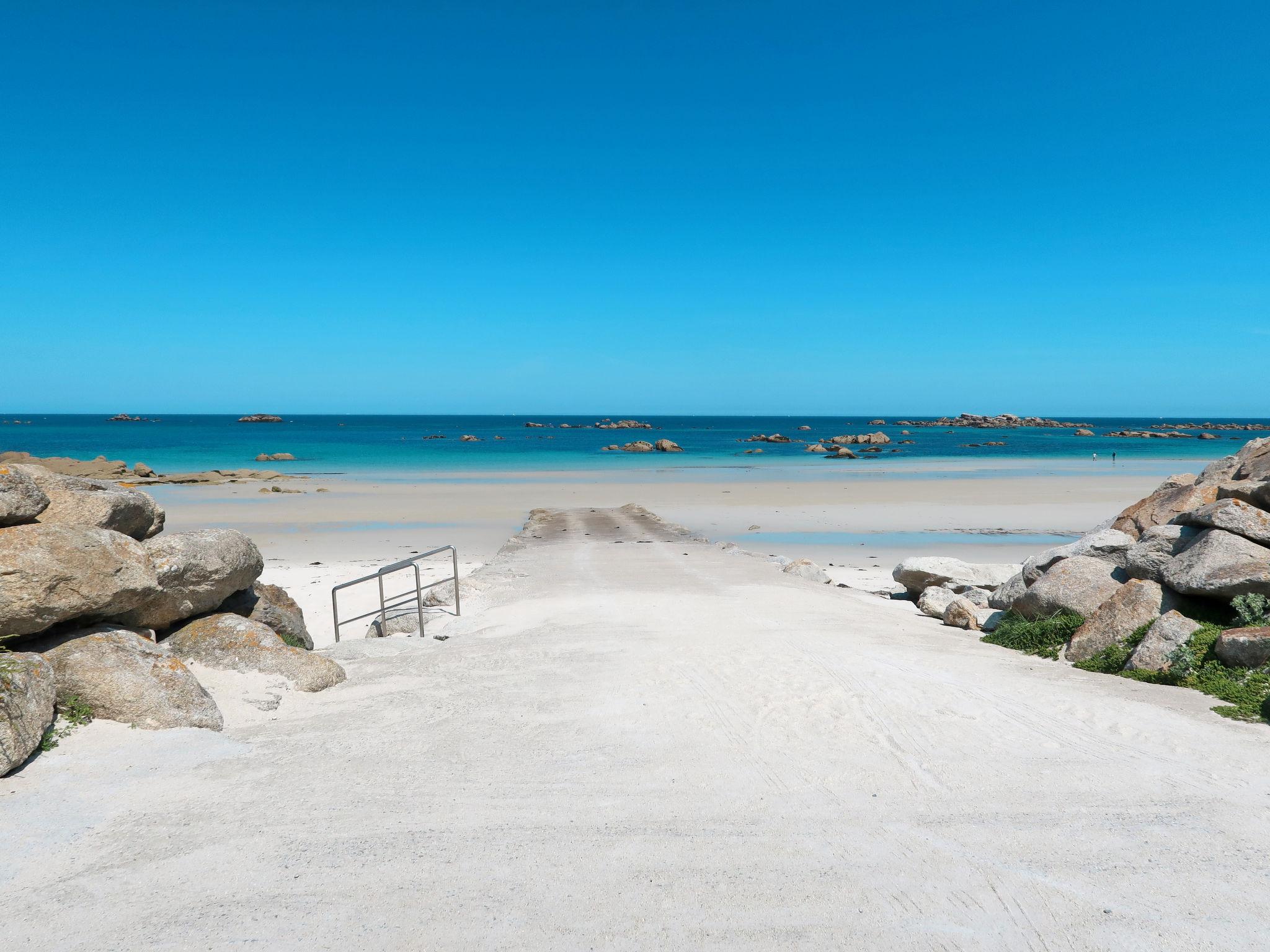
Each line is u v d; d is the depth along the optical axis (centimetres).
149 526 780
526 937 361
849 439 9800
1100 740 592
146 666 624
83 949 349
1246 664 709
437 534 2530
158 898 387
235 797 501
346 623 1192
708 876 412
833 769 548
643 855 434
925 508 3170
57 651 607
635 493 3806
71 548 607
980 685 739
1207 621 811
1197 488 1071
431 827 464
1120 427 18138
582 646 923
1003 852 433
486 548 2227
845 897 392
